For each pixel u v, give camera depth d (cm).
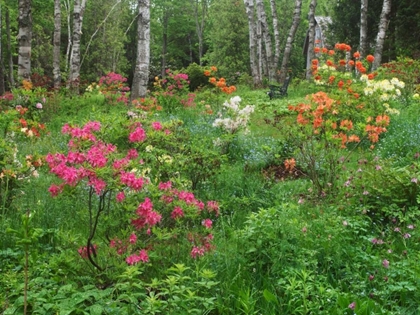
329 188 600
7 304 324
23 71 1414
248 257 414
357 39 2827
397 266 397
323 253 421
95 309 296
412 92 1355
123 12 4291
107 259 383
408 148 801
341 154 798
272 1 2339
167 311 321
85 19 4088
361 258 420
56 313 302
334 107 693
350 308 341
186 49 5653
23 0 1398
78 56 1850
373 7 2706
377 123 638
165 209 420
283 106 1356
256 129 1041
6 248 442
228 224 515
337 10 2912
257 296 371
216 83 1245
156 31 5297
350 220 486
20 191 554
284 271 382
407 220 488
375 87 921
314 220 477
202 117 1125
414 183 535
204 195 582
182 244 427
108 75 1792
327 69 1274
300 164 713
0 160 531
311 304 334
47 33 3925
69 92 1577
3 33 2800
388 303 362
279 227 431
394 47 2600
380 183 555
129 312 321
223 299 356
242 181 657
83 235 462
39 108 1177
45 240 459
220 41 3941
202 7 4831
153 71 3903
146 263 379
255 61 2311
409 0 2352
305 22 4716
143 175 469
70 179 349
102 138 433
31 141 833
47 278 368
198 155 555
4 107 1120
